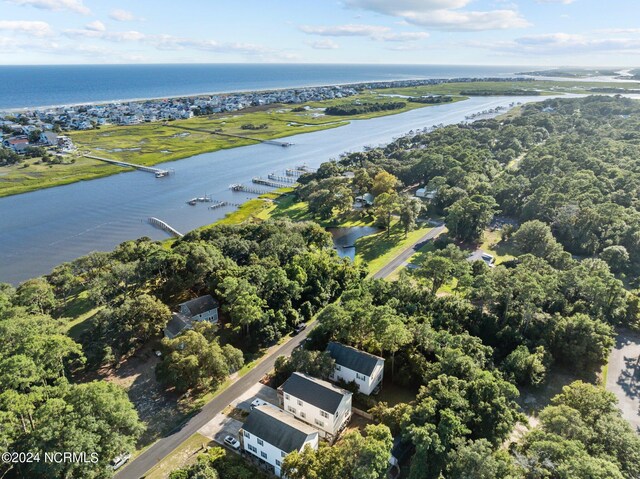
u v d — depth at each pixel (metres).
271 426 57.44
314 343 79.38
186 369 68.31
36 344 65.12
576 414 55.19
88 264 107.00
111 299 94.75
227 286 87.88
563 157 193.50
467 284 90.31
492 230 145.75
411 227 141.75
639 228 119.94
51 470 47.22
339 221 159.12
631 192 147.38
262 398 71.12
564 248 128.62
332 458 50.09
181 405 69.44
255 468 57.56
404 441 57.81
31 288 90.12
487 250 129.62
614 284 88.50
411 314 84.25
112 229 154.00
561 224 131.12
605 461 46.75
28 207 174.38
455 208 135.12
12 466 51.38
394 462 55.91
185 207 176.75
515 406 63.78
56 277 101.25
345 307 82.25
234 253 110.88
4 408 53.34
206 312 90.06
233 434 63.53
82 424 50.75
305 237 126.31
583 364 78.44
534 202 144.38
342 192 161.38
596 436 53.62
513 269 97.88
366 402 69.19
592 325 78.81
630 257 117.50
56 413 51.66
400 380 73.69
